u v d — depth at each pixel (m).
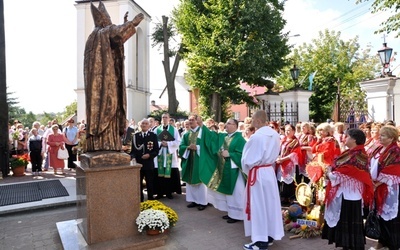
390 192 4.29
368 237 4.89
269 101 13.72
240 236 5.26
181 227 5.72
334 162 4.27
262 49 19.45
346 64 30.31
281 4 21.83
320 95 25.20
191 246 4.82
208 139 6.81
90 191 4.34
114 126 4.80
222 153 6.20
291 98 12.92
